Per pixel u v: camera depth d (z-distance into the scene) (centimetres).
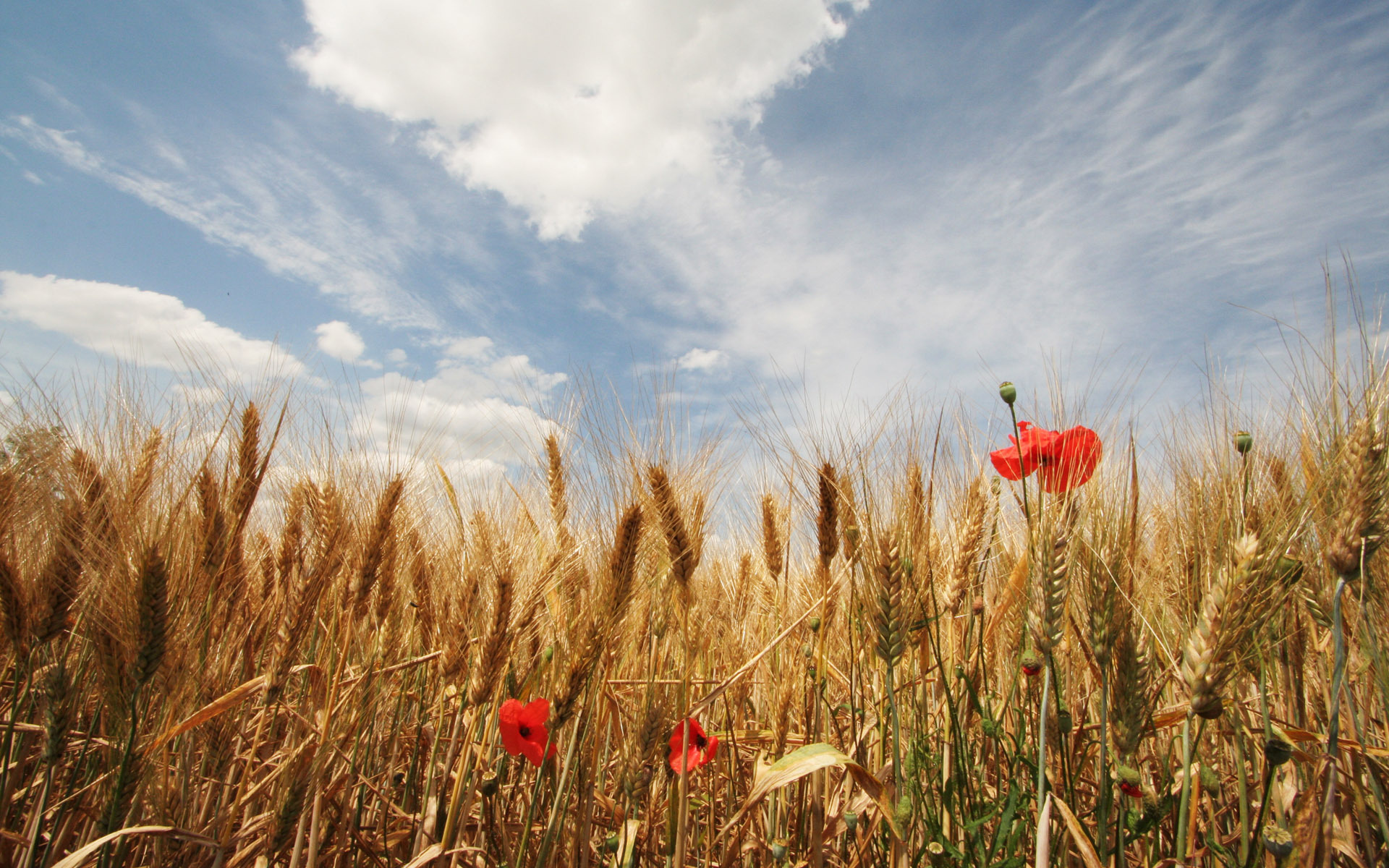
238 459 56
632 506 50
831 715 61
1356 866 49
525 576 58
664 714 52
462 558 67
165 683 47
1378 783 50
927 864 49
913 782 49
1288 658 52
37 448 54
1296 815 41
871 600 47
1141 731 43
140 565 45
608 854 57
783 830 62
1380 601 48
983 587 57
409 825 63
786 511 68
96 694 55
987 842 49
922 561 52
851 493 56
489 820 57
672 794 52
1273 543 40
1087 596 44
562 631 56
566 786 48
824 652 58
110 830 44
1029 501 47
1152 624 51
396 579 64
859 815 56
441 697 63
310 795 51
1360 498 41
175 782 51
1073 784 48
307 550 61
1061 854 46
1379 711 52
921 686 58
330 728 52
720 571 78
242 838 54
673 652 63
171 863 50
